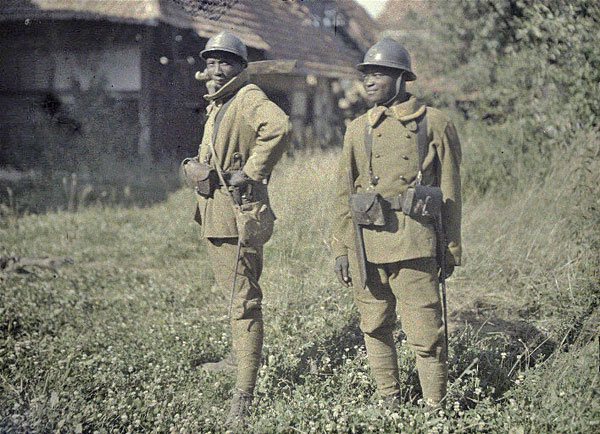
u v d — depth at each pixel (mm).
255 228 3395
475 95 9664
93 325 4902
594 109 6883
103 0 9297
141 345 4402
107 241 7719
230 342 4375
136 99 9648
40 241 7664
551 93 7719
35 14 9734
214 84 3490
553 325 4441
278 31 12172
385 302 3256
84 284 6000
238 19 8555
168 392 3518
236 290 3520
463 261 5906
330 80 15000
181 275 6316
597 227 5234
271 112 3346
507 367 3791
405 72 3070
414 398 3510
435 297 3117
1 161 10250
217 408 3424
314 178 6613
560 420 2949
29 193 9781
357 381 3602
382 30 12242
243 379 3432
